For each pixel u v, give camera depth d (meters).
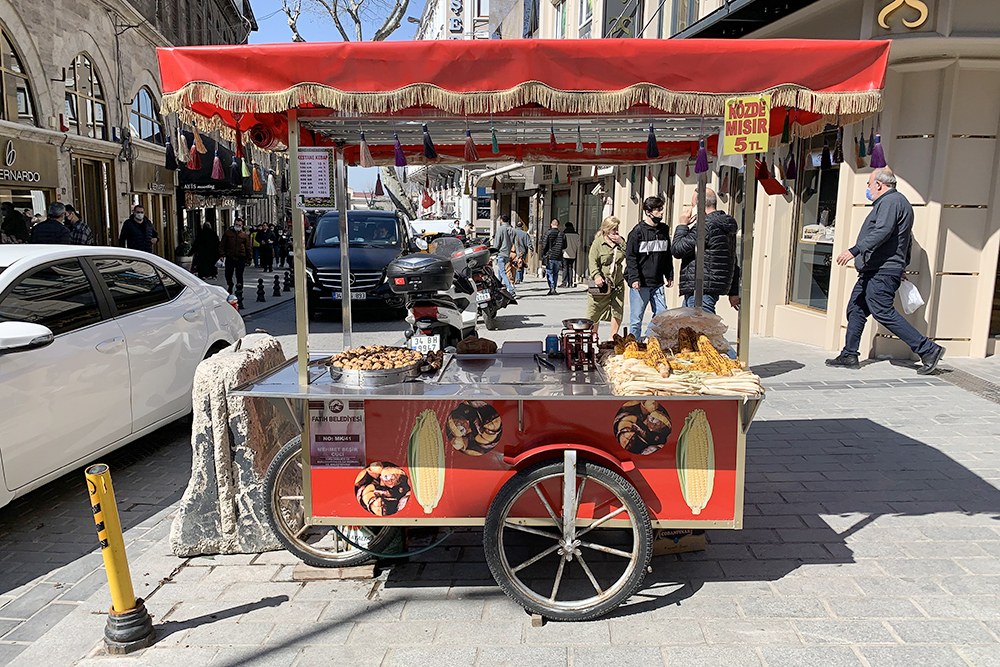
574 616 3.15
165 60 3.03
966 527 4.07
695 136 4.14
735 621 3.15
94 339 4.74
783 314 9.70
